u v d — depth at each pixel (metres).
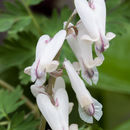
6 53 0.34
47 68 0.23
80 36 0.24
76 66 0.24
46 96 0.24
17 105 0.32
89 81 0.24
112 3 0.34
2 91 0.32
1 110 0.32
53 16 0.33
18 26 0.33
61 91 0.24
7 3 0.34
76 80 0.24
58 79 0.25
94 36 0.23
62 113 0.24
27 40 0.33
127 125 0.35
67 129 0.24
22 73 0.33
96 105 0.24
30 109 0.36
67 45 0.33
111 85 0.36
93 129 0.30
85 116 0.24
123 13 0.33
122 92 0.36
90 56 0.24
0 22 0.33
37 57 0.23
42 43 0.23
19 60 0.33
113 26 0.33
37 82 0.23
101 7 0.23
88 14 0.23
